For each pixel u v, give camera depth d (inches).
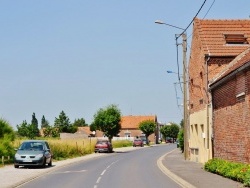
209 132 1110.4
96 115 3002.0
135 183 781.3
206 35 1227.2
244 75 789.9
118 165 1331.2
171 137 5718.5
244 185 655.1
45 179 874.1
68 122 4803.2
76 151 2026.3
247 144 790.5
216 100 1042.1
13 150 1375.5
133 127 5241.1
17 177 892.6
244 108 805.9
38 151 1177.4
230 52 1165.1
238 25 1269.7
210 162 968.3
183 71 1339.8
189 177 828.0
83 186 735.7
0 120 1408.7
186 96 1360.7
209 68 1154.0
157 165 1317.7
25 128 3718.0
